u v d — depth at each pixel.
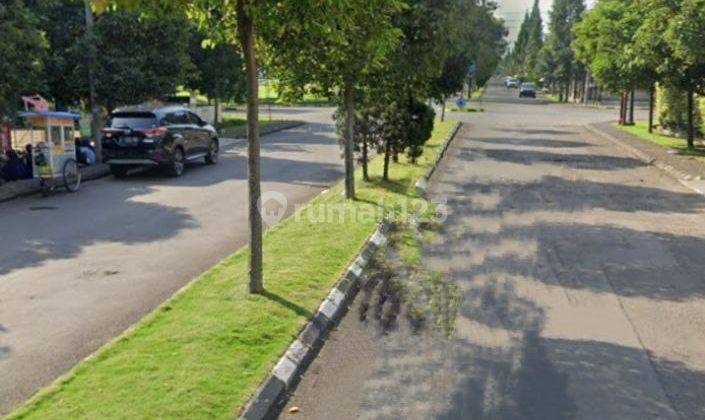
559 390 5.65
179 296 7.48
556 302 7.87
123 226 11.84
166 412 4.87
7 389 5.58
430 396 5.55
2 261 9.55
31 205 13.90
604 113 49.56
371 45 8.47
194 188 16.06
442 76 22.98
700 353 6.43
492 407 5.36
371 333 6.91
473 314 7.46
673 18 18.12
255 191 7.44
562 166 20.23
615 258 9.79
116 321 7.18
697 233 11.42
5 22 14.90
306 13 6.61
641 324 7.18
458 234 11.17
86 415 4.81
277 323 6.71
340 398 5.52
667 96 29.58
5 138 17.88
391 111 15.71
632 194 15.34
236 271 8.51
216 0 6.73
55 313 7.43
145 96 21.39
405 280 8.66
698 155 22.08
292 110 51.50
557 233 11.33
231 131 31.39
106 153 17.73
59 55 20.55
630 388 5.70
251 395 5.24
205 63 30.77
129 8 6.38
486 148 25.14
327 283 8.06
